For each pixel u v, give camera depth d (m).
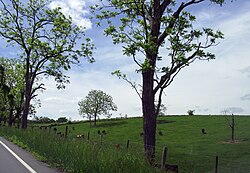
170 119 76.56
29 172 11.89
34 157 16.42
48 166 13.43
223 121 66.19
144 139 16.73
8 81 66.75
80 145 14.22
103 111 81.19
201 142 44.19
